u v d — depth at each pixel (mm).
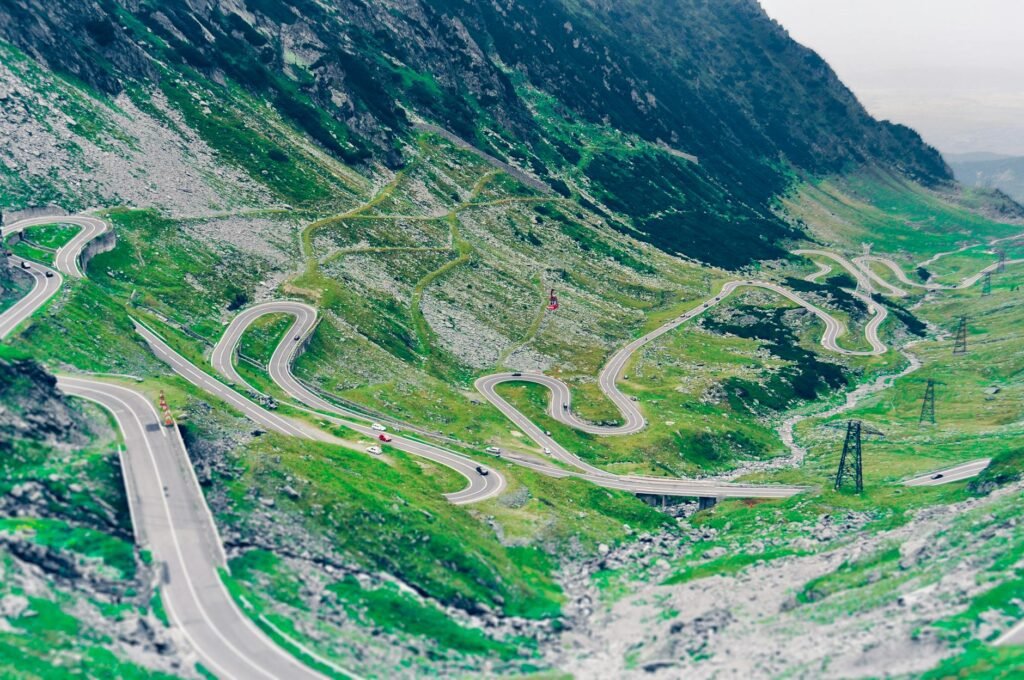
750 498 145500
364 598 89625
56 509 82000
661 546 127375
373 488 111812
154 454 98000
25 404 92375
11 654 60781
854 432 160375
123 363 129750
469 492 128750
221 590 79500
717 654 87000
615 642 94812
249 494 98812
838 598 95375
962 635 78062
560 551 119750
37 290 138375
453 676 80500
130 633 70000
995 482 127688
